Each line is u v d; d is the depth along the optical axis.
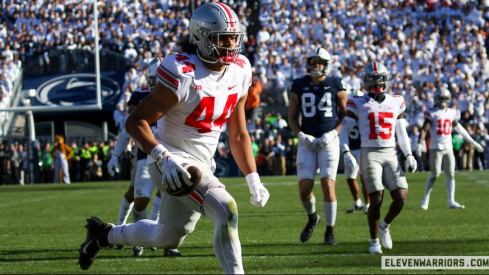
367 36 51.69
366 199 21.22
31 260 13.57
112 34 54.56
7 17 54.78
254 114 44.16
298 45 51.06
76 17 54.88
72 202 27.28
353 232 17.22
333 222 15.22
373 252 13.76
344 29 53.09
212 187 8.91
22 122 50.09
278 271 11.80
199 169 8.62
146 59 51.34
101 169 44.94
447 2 53.59
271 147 43.16
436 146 22.59
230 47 8.91
